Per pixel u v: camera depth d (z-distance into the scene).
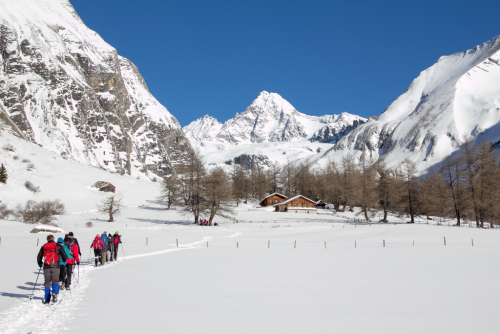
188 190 70.50
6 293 13.52
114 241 23.89
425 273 18.05
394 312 10.95
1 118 159.25
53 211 74.12
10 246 31.67
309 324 9.73
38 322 9.89
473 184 58.12
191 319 10.16
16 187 92.31
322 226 61.47
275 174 129.50
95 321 9.96
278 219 78.94
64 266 14.09
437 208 77.88
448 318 10.35
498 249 29.83
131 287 14.75
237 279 16.45
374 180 81.88
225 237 44.16
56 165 123.75
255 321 9.97
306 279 16.42
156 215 86.69
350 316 10.51
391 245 33.62
